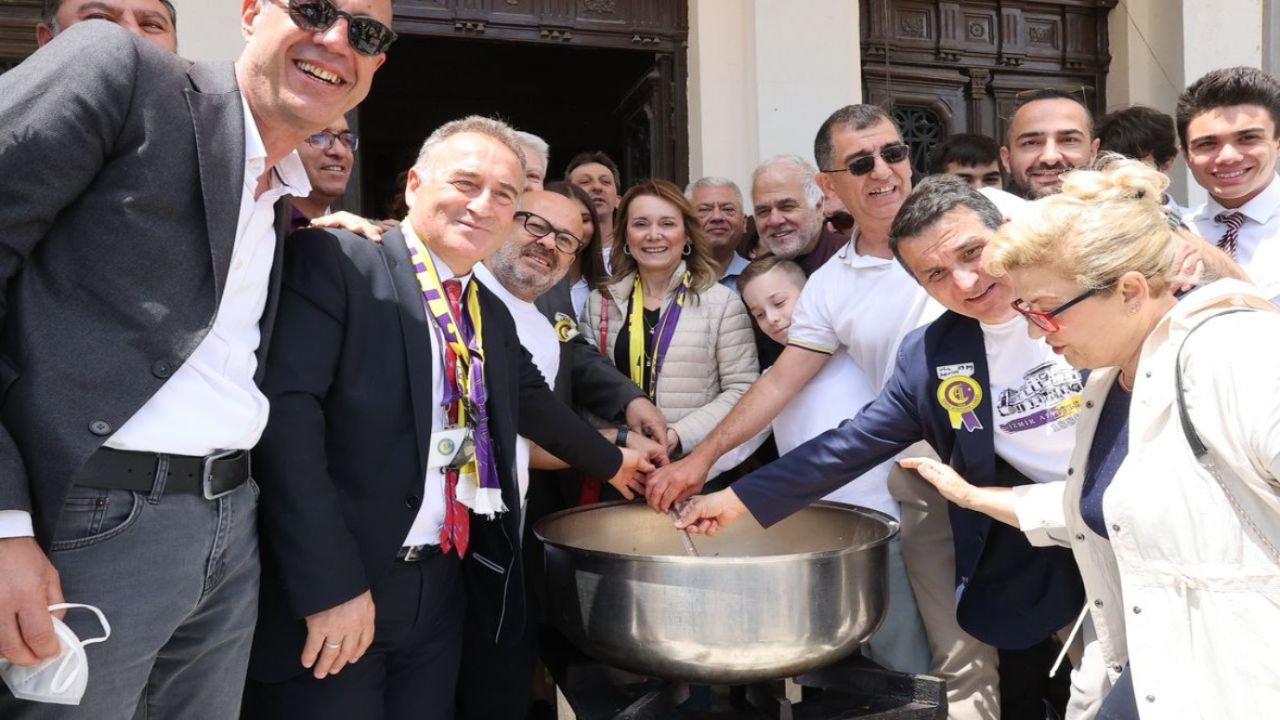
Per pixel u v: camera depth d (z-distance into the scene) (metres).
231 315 1.34
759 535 2.25
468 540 1.67
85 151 1.16
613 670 2.01
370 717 1.58
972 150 3.34
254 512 1.42
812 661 1.72
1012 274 1.44
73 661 1.15
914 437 2.05
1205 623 1.31
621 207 2.69
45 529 1.17
